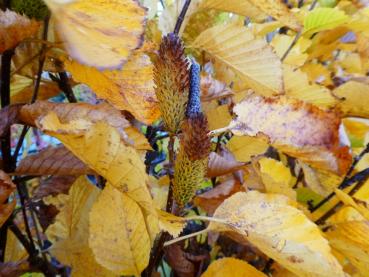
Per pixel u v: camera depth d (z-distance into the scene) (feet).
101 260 0.35
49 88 0.50
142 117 0.33
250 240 0.36
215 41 0.46
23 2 0.30
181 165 0.30
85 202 0.46
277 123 0.40
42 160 0.37
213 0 0.47
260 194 0.38
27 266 0.42
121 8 0.23
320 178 0.53
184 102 0.30
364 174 0.51
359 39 0.65
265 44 0.45
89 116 0.35
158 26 0.47
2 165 0.37
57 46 0.32
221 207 0.37
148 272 0.37
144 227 0.34
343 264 0.49
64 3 0.18
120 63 0.20
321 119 0.41
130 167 0.29
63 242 0.44
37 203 0.50
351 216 0.46
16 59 0.37
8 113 0.34
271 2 0.43
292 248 0.33
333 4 0.68
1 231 0.40
